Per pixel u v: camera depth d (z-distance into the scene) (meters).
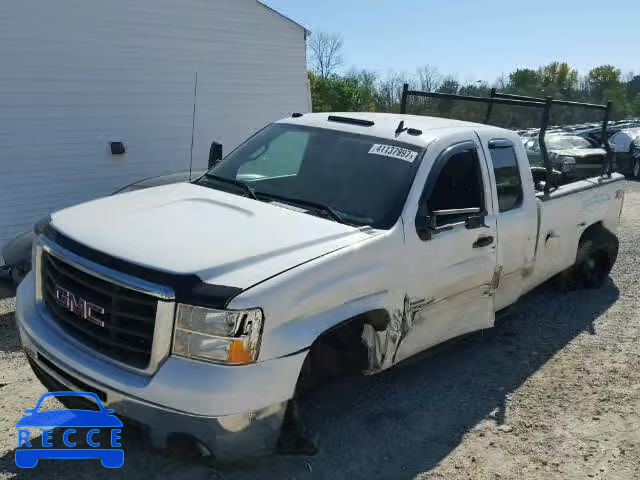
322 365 3.44
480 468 3.61
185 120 11.50
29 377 4.60
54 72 9.51
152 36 10.73
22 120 9.25
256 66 12.65
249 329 2.86
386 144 4.31
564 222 5.80
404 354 3.98
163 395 2.80
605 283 7.36
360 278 3.43
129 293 2.95
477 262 4.43
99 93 10.12
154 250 3.07
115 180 10.52
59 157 9.74
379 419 4.10
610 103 6.95
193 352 2.84
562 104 6.01
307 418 3.47
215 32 11.75
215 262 3.00
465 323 4.52
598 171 6.82
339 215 3.87
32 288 3.62
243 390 2.83
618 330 5.89
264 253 3.17
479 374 4.88
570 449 3.85
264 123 13.05
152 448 2.94
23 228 9.45
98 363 3.01
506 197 4.84
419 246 3.89
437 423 4.09
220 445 2.85
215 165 4.87
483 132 4.75
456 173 4.37
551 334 5.78
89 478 3.33
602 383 4.77
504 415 4.24
